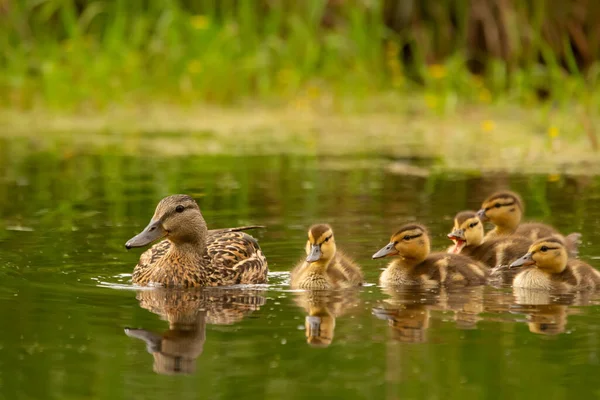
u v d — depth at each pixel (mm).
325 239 10789
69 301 10086
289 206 14984
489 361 8148
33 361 8195
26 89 25062
